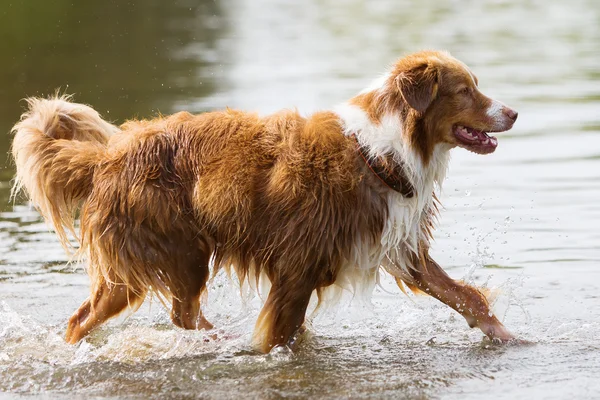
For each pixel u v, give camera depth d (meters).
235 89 27.12
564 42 36.53
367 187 10.76
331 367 10.54
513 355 10.70
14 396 9.81
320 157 10.70
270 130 11.05
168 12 47.50
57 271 14.06
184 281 11.29
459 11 48.91
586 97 25.59
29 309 12.62
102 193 11.14
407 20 45.88
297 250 10.73
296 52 35.34
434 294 11.50
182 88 27.38
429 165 10.98
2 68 30.94
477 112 10.95
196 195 10.97
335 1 56.94
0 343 11.54
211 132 11.16
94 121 11.84
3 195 17.89
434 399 9.35
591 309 12.12
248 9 51.88
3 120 23.16
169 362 10.86
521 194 17.05
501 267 13.62
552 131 21.89
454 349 11.07
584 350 10.78
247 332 12.02
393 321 12.26
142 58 33.31
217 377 10.28
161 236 11.04
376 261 11.09
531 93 26.30
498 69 30.45
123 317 11.94
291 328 11.05
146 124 11.61
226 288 12.88
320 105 23.83
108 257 11.19
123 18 42.91
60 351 11.36
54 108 11.66
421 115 10.77
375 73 29.52
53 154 11.41
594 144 20.56
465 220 15.70
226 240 11.09
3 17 37.56
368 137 10.70
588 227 15.19
